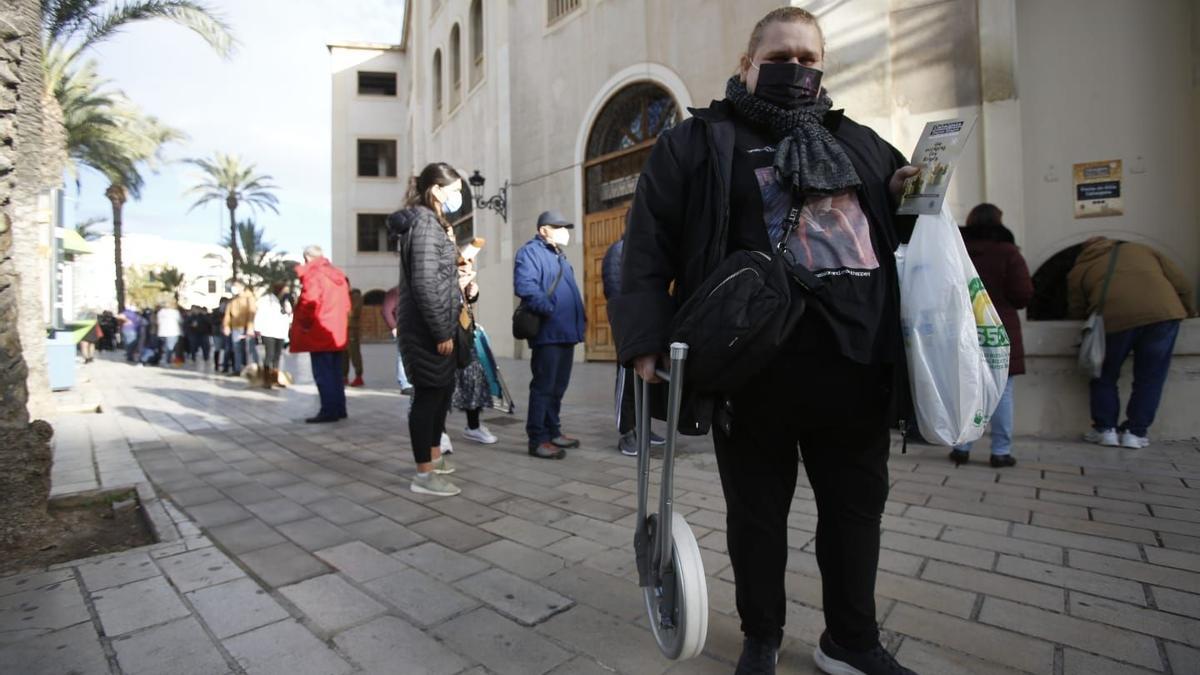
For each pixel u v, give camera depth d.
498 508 3.33
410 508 3.34
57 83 12.41
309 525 3.08
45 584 2.39
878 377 1.55
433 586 2.37
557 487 3.73
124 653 1.90
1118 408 4.49
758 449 1.63
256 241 42.12
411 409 3.62
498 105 13.30
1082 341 4.55
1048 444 4.59
